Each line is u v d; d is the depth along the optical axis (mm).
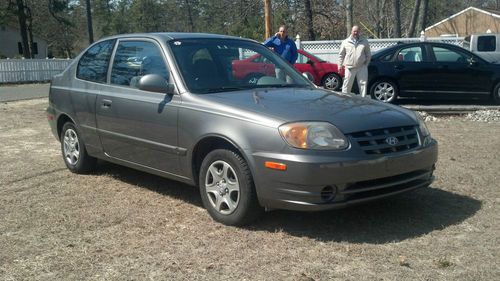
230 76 5664
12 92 21828
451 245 4441
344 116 4680
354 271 4000
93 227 5020
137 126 5691
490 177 6512
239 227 4891
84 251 4469
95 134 6375
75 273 4074
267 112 4695
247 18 38656
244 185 4688
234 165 4750
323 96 5355
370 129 4621
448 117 11656
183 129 5160
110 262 4250
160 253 4391
